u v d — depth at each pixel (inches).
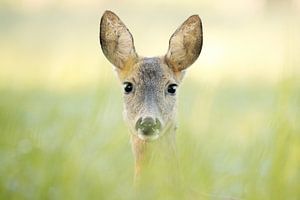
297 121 464.8
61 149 464.8
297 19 818.8
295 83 491.2
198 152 442.9
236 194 459.8
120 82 482.9
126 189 418.0
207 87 581.9
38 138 492.7
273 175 438.3
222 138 557.3
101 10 1647.4
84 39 1346.0
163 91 468.8
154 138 446.6
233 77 996.6
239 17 1581.0
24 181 470.6
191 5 1707.7
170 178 427.5
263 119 675.4
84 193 428.1
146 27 1422.2
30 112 677.3
